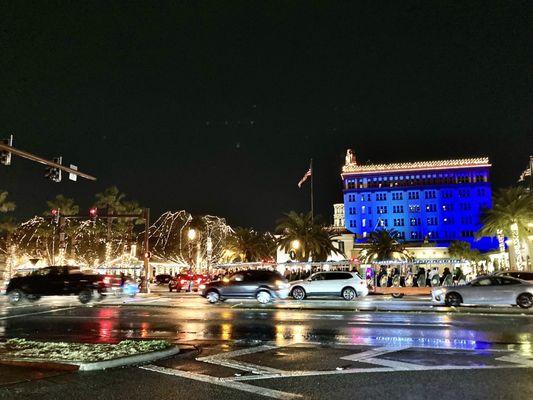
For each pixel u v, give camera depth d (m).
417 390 6.81
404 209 124.62
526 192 53.34
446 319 16.14
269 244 79.56
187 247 71.31
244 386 7.20
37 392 6.86
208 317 17.45
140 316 17.98
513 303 21.00
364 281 27.08
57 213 38.25
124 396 6.66
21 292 25.16
